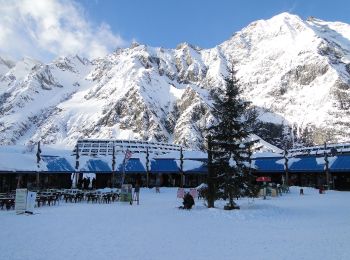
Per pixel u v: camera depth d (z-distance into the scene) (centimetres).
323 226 2242
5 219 2612
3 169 6506
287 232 2023
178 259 1401
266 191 5266
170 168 8500
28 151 11125
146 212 3092
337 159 7981
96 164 8312
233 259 1397
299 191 6712
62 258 1411
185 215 2861
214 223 2409
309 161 8425
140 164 8588
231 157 3334
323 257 1417
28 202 3000
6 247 1612
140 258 1416
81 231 2052
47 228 2166
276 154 9994
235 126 3300
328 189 7406
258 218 2669
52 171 7581
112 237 1861
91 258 1412
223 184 3284
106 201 4356
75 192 4862
